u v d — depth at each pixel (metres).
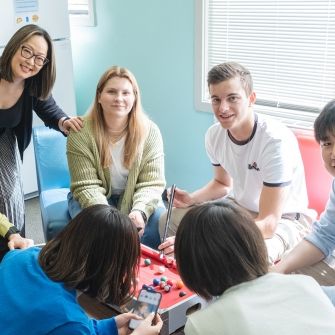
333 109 1.39
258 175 1.95
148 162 2.24
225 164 2.07
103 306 1.60
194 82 2.84
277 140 1.86
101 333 1.32
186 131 3.00
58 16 3.12
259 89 2.63
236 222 1.10
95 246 1.21
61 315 1.16
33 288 1.22
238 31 2.61
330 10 2.25
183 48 2.84
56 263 1.24
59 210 2.19
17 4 2.91
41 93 2.13
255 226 1.13
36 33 1.97
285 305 1.03
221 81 1.82
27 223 3.07
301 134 2.10
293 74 2.47
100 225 1.23
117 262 1.23
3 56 1.98
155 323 1.35
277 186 1.86
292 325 1.00
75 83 3.70
